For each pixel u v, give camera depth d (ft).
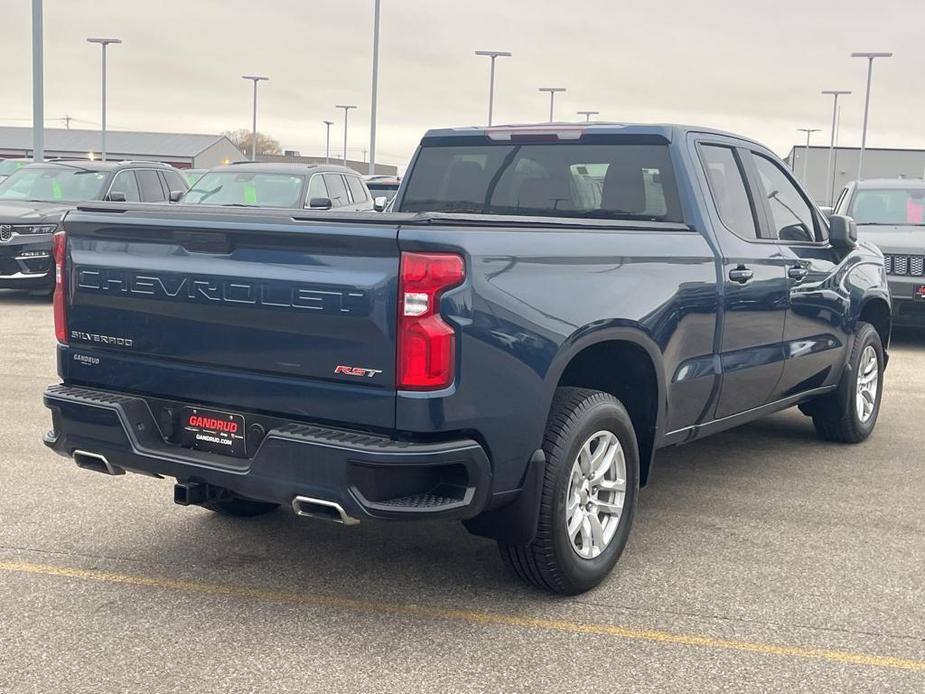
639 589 14.53
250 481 12.59
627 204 17.31
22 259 45.14
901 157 174.19
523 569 13.79
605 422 14.02
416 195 19.52
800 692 11.55
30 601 13.73
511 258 12.50
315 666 11.99
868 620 13.56
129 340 13.87
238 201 47.24
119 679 11.58
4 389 27.71
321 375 12.24
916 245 36.50
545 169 18.15
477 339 12.01
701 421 17.21
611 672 11.96
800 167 154.61
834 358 21.59
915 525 17.58
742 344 17.67
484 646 12.61
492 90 163.73
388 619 13.38
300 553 15.80
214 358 13.10
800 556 15.96
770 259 18.38
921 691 11.62
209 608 13.62
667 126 17.08
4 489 18.66
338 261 12.06
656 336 14.99
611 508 14.61
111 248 13.97
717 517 17.90
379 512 11.82
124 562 15.23
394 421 11.84
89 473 19.80
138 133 328.70
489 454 12.45
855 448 23.25
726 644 12.76
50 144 312.09
